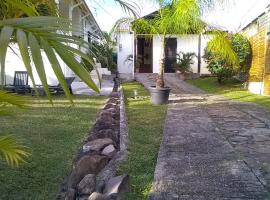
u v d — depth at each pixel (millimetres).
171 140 5977
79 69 1552
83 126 6816
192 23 9906
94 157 4316
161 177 4160
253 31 14938
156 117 8234
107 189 3609
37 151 5027
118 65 21891
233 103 10930
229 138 6223
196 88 15859
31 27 1574
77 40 1704
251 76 14492
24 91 10938
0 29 1541
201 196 3643
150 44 22203
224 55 11508
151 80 18766
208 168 4527
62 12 3279
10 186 3789
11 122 7004
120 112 8344
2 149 2232
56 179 4031
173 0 9977
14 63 12016
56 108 8867
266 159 4945
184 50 21562
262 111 9312
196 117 8320
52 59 1492
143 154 5070
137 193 3723
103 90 13781
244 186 3926
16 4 1962
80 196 3572
